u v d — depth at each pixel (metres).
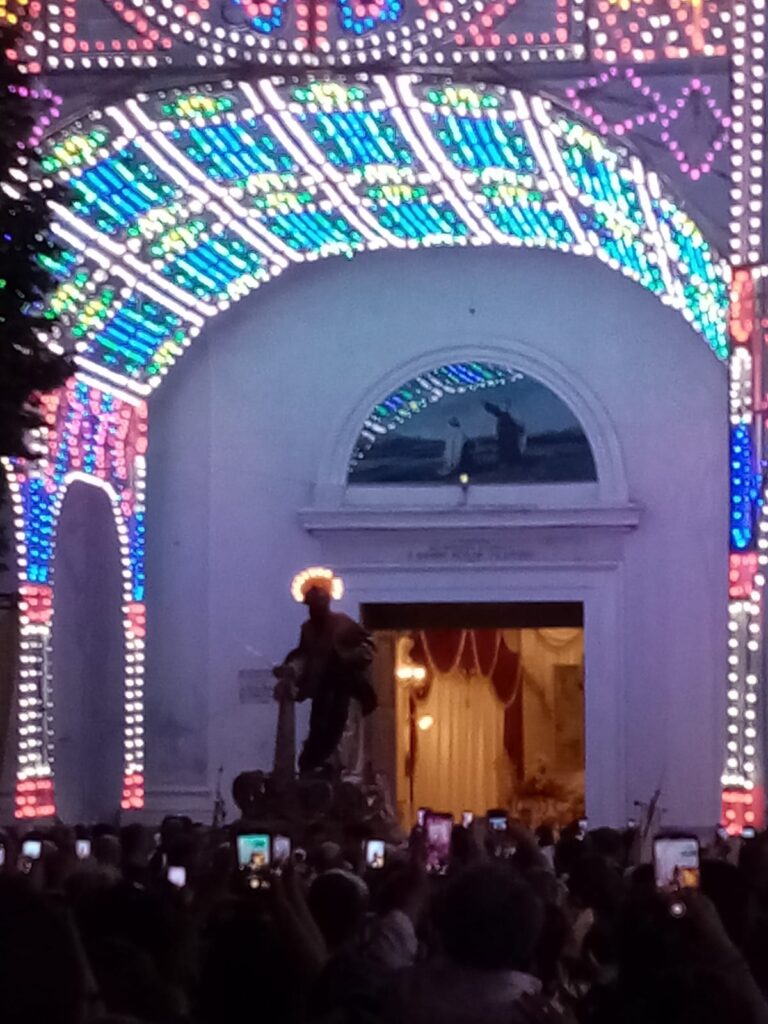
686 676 33.66
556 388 34.31
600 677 33.97
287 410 35.06
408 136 27.91
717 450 33.75
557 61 25.14
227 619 34.94
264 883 9.85
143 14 25.50
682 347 34.00
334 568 34.78
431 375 34.91
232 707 34.81
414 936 8.64
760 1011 5.94
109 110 25.77
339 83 25.45
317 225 32.78
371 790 25.11
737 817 25.23
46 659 31.44
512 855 14.07
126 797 34.34
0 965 4.84
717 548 33.69
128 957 6.57
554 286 34.47
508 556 34.41
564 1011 7.02
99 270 30.86
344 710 25.48
